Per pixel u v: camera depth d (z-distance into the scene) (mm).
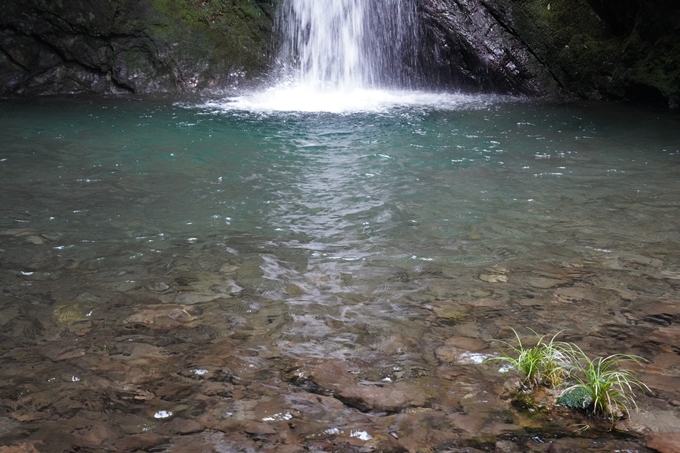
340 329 3607
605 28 12578
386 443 2631
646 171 7191
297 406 2885
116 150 7723
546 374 3125
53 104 10570
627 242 5031
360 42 12680
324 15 12453
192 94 11758
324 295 4043
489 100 11922
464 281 4270
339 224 5383
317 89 12352
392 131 9055
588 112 10891
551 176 6930
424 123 9656
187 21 11938
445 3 12398
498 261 4617
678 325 3684
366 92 12336
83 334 3525
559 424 2770
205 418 2789
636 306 3924
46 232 5094
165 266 4465
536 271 4441
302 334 3547
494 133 9062
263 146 8062
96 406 2865
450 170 7105
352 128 9203
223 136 8555
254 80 12258
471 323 3689
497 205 5918
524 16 12477
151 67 11820
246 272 4379
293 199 6035
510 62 12484
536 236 5141
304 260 4605
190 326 3629
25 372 3139
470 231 5238
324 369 3191
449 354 3350
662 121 10188
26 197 5945
